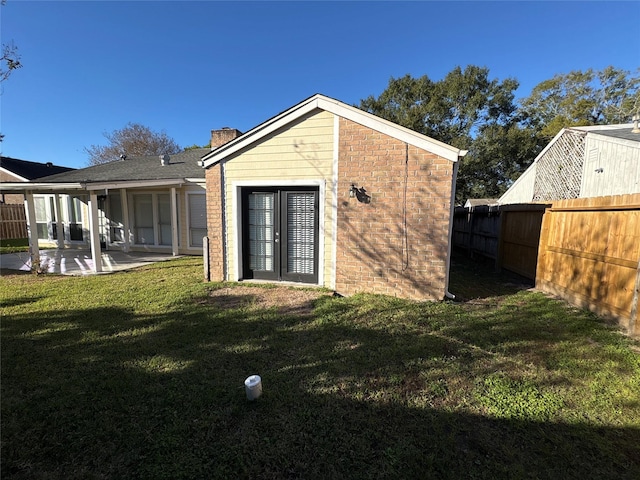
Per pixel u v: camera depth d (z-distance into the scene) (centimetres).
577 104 2584
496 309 512
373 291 590
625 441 214
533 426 230
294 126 608
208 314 477
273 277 683
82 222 1245
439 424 230
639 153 850
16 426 225
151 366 317
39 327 420
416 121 2419
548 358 338
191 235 1102
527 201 1429
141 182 899
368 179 574
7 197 1788
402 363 326
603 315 457
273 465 193
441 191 540
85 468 190
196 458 197
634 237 402
